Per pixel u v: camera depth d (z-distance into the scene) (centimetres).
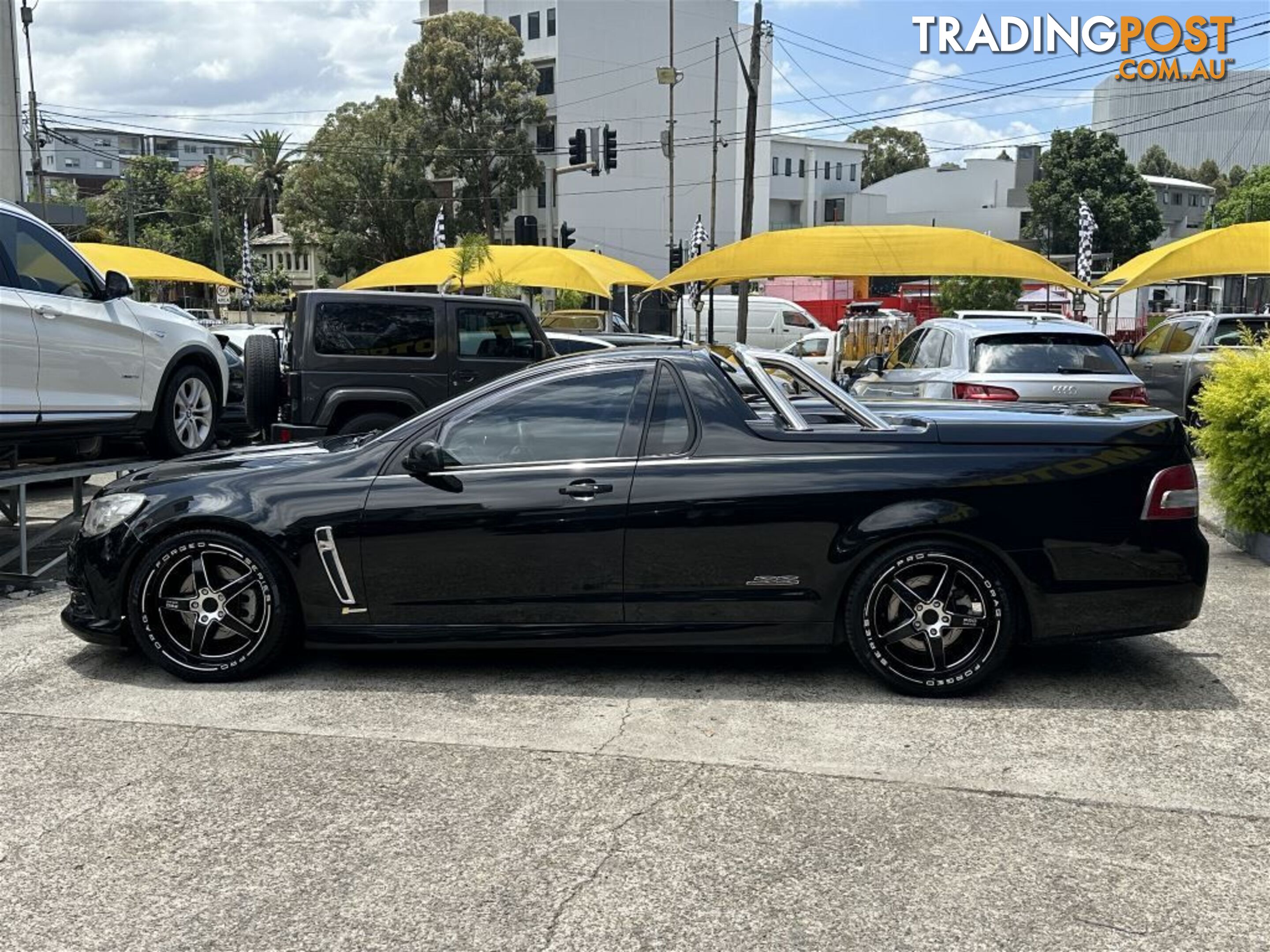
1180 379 1503
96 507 534
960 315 1345
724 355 555
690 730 457
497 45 5509
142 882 339
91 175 12144
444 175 5525
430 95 5506
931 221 7725
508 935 308
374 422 1030
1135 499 487
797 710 479
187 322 903
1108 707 484
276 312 6244
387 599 507
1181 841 361
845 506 485
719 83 6544
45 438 738
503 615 503
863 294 4153
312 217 5647
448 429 517
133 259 2030
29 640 598
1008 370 996
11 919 319
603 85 6253
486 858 351
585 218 6278
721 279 1541
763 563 490
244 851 357
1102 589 487
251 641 516
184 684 521
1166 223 7644
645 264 6619
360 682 519
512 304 1081
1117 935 307
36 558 828
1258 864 346
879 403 586
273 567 509
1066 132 6119
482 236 1886
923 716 473
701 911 320
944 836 365
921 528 479
